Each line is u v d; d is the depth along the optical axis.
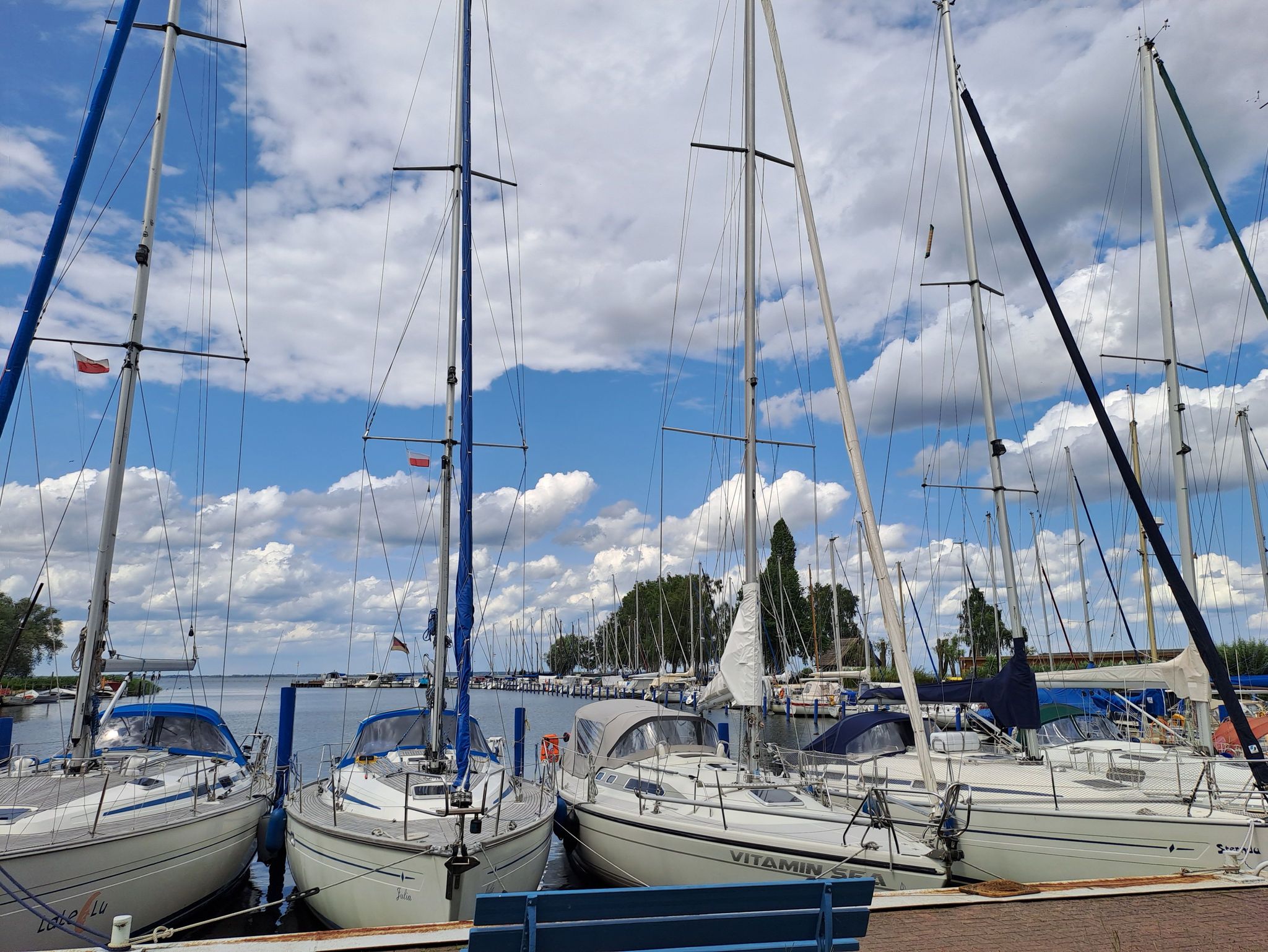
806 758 15.12
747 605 12.70
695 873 10.47
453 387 13.98
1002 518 15.13
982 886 7.46
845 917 4.89
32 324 7.57
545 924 4.59
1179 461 15.79
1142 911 6.82
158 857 9.73
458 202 14.32
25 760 11.36
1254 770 10.21
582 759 14.49
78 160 8.04
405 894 8.82
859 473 9.42
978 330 16.08
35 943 8.30
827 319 10.06
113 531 11.50
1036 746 14.07
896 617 9.13
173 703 13.98
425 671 13.38
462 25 11.67
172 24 12.70
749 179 13.78
